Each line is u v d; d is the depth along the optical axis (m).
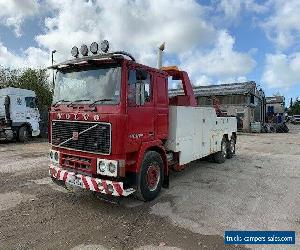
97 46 5.73
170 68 8.44
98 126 5.32
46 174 8.35
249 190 7.09
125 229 4.83
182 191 6.95
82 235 4.60
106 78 5.49
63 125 5.89
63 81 6.12
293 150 14.69
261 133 29.47
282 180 8.09
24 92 16.67
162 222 5.13
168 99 6.84
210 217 5.36
